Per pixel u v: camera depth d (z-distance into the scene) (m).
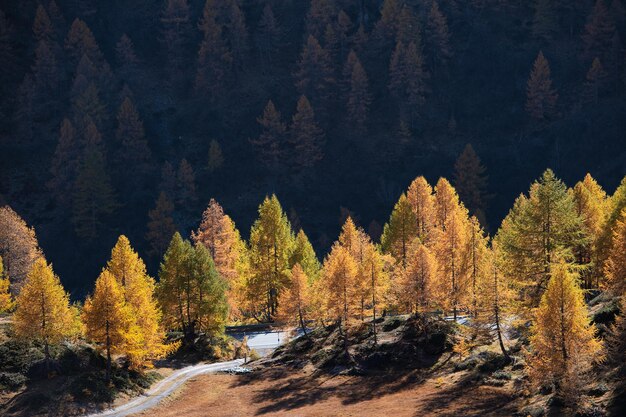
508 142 158.12
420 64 166.00
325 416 49.22
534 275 51.28
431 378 54.12
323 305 64.25
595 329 42.00
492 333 55.47
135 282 61.88
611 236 57.41
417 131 164.00
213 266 71.00
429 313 62.25
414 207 79.56
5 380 54.56
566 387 40.16
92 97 166.75
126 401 55.38
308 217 151.25
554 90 158.38
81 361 58.22
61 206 152.88
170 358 67.62
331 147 163.38
